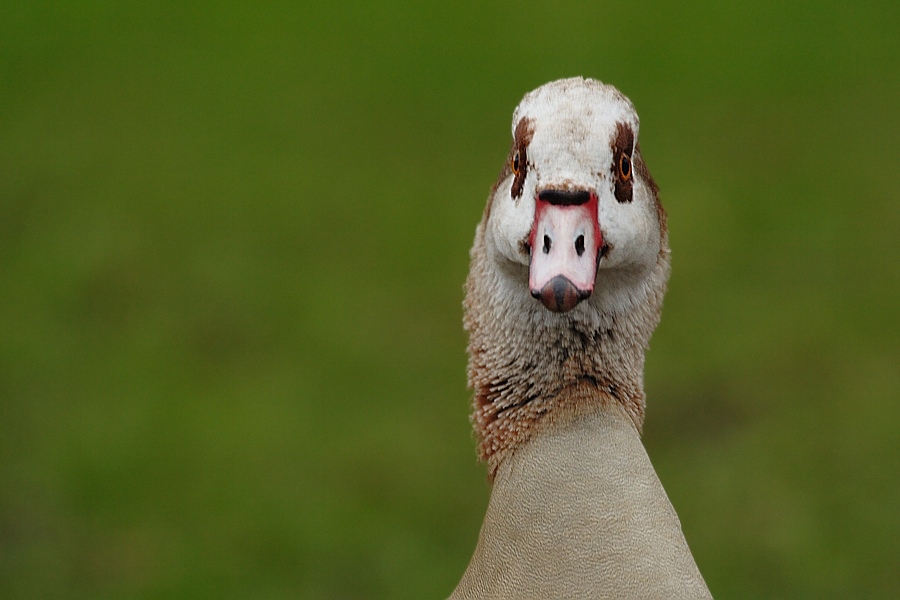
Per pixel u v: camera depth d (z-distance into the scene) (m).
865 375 13.32
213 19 22.45
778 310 14.44
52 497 11.87
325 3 22.61
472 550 11.15
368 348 14.12
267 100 20.14
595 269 5.32
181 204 17.25
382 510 11.65
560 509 5.58
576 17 21.33
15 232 16.70
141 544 11.33
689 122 18.53
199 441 12.61
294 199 17.30
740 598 10.62
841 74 19.72
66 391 13.50
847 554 11.00
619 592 5.32
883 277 15.16
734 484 11.71
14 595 10.68
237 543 11.31
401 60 20.67
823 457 12.15
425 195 17.19
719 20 21.14
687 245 15.73
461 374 13.66
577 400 5.88
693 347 13.90
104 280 15.59
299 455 12.41
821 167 17.34
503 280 5.98
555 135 5.48
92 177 18.08
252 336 14.45
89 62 21.33
